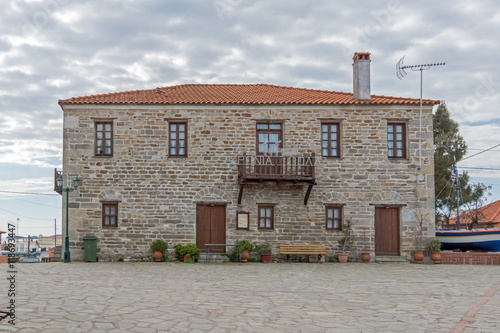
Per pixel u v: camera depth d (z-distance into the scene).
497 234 19.92
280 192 19.09
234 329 7.05
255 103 19.17
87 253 18.09
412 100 19.92
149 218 18.77
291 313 8.37
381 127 19.50
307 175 18.39
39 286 10.88
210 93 21.19
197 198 18.92
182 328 6.99
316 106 19.34
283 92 21.86
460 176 29.06
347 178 19.28
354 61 20.22
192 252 18.19
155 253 18.36
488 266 17.88
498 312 8.69
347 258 18.91
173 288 11.12
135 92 20.88
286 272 15.09
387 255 19.31
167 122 19.11
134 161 18.88
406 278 13.89
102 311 8.00
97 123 19.03
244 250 18.56
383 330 7.21
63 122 18.81
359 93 19.78
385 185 19.38
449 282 13.04
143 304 8.80
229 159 19.11
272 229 18.98
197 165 19.02
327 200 19.17
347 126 19.42
